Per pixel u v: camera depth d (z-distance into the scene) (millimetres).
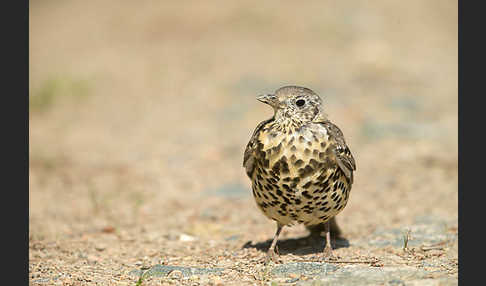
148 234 11938
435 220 12070
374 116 19953
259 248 10586
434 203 13391
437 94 22156
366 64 25375
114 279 9094
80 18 35781
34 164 17188
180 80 25094
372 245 10570
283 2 35219
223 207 13797
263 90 22953
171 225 12617
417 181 15047
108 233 12117
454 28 30953
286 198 9016
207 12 34219
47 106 22969
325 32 29922
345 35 29500
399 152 17219
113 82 25391
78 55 29156
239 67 25906
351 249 10336
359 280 8289
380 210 13164
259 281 8648
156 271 9250
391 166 16250
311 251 10234
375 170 16031
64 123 21328
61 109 22797
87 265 9922
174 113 21688
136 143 19047
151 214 13445
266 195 9164
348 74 24422
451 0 35438
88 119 21703
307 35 29859
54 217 13258
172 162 17250
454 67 25375
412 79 23797
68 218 13203
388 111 20422
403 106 20875
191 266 9477
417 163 16359
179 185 15469
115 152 18281
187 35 31203
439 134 18484
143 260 10141
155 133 19875
